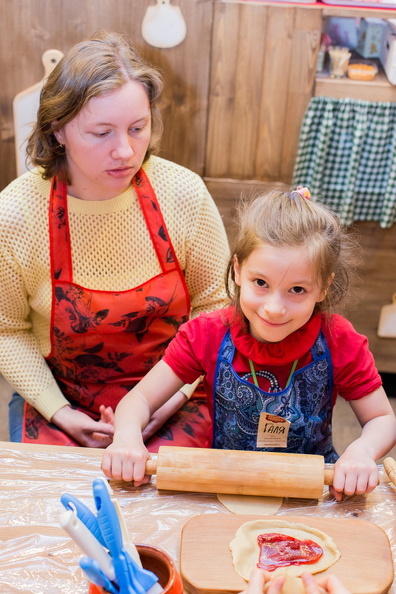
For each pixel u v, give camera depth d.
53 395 1.39
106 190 1.25
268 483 0.94
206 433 1.39
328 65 2.02
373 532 0.88
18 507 0.91
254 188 2.03
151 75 1.19
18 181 1.31
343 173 1.99
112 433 1.34
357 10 1.80
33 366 1.40
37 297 1.35
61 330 1.35
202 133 1.97
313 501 0.96
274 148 1.99
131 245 1.31
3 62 1.86
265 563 0.83
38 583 0.81
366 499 0.96
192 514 0.92
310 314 1.04
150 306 1.33
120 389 1.43
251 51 1.85
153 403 1.17
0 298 1.36
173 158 2.02
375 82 1.89
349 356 1.14
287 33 1.82
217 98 1.92
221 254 1.41
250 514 0.92
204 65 1.87
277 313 0.97
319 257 0.98
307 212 1.03
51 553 0.85
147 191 1.30
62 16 1.80
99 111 1.12
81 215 1.28
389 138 1.94
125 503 0.94
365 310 2.22
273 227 0.99
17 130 1.93
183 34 1.82
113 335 1.36
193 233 1.35
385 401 1.15
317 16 1.80
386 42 1.95
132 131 1.17
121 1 1.79
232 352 1.14
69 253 1.30
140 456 0.98
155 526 0.90
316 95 1.91
